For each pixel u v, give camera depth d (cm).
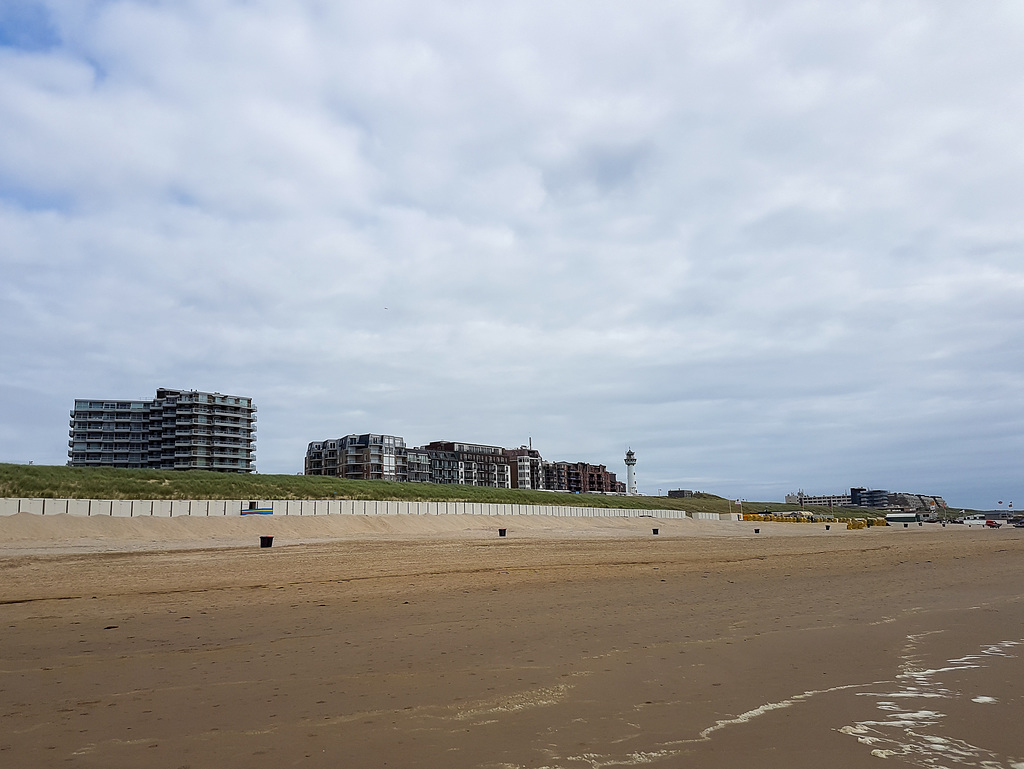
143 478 6366
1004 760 584
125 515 4900
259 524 5366
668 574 2280
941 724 684
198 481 6706
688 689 818
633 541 5000
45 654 1004
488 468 18400
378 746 613
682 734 651
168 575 2202
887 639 1135
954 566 2703
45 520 4197
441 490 9531
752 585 1961
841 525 12169
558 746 615
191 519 5016
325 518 5953
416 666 930
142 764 564
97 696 780
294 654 1004
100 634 1166
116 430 14062
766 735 648
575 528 8112
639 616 1371
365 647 1056
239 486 6931
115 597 1648
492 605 1527
